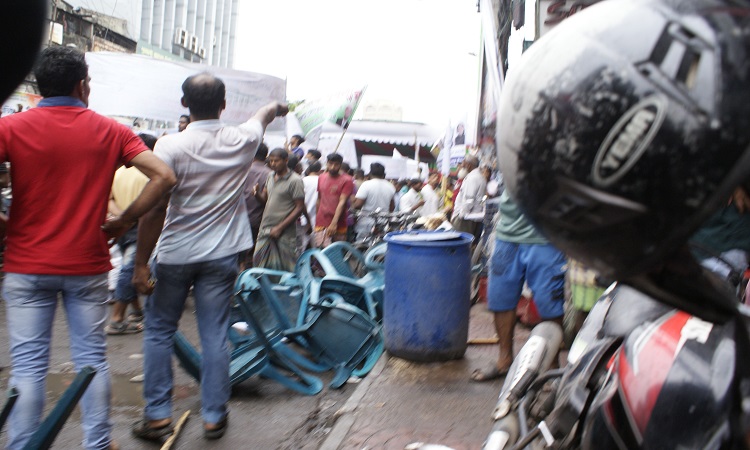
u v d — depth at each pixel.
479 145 10.73
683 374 1.43
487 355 5.43
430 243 5.05
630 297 1.95
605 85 0.95
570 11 4.07
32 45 0.66
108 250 3.39
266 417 4.40
